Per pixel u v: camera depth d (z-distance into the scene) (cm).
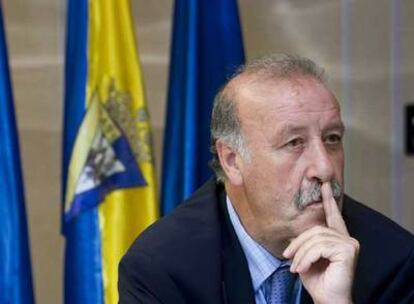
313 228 355
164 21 686
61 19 673
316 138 350
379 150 712
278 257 378
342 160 359
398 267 392
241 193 373
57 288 678
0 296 567
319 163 347
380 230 403
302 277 363
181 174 598
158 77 687
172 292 374
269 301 385
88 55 580
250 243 381
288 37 700
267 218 361
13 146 566
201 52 598
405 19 708
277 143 350
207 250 382
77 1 584
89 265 580
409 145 709
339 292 352
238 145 364
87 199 575
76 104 580
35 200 672
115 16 582
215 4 602
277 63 367
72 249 582
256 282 383
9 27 665
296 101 349
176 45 607
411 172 711
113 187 579
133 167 582
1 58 568
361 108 711
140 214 584
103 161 577
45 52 671
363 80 709
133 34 587
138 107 586
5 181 565
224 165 376
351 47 706
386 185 714
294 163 351
